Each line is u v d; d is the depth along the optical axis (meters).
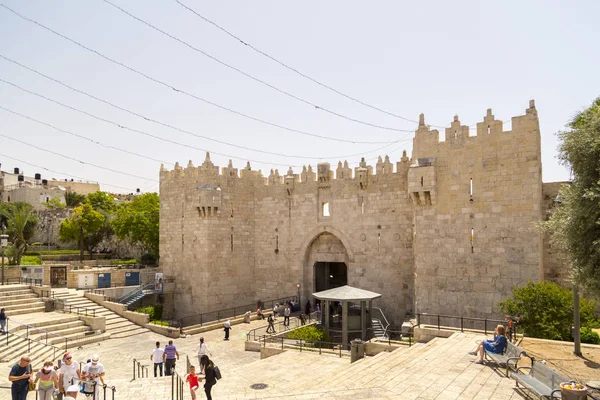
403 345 27.38
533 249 32.56
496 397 15.87
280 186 52.00
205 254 49.47
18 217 63.22
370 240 46.22
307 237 49.91
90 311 42.34
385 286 45.03
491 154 34.56
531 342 23.34
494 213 34.19
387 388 17.11
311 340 30.75
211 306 49.06
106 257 84.19
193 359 31.38
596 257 16.22
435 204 36.47
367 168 46.91
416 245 37.09
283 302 50.50
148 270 53.94
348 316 36.59
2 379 22.50
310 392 16.98
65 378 18.25
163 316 51.03
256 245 53.06
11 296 40.62
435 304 35.81
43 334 34.00
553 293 27.28
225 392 20.53
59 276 51.88
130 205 84.06
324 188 49.44
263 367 25.81
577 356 20.66
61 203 111.25
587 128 16.81
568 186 17.73
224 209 50.84
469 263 34.81
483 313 34.00
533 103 33.28
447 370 19.22
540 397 14.66
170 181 54.38
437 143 36.91
